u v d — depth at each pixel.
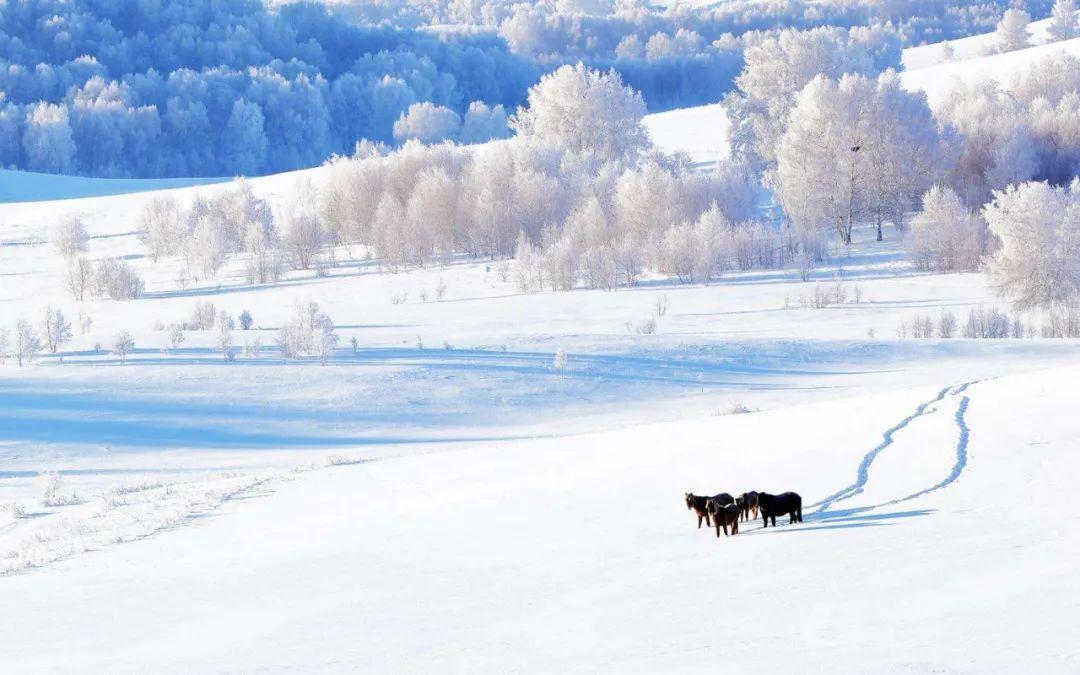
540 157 120.44
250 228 114.62
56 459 39.12
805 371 55.19
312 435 43.53
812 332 68.75
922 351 59.22
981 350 59.16
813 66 119.75
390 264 106.19
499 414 47.19
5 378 53.28
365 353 60.97
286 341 60.28
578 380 53.06
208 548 18.20
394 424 45.53
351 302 90.06
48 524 24.94
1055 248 74.00
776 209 115.75
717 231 94.00
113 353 61.69
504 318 77.19
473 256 112.94
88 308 94.56
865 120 100.75
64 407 47.59
